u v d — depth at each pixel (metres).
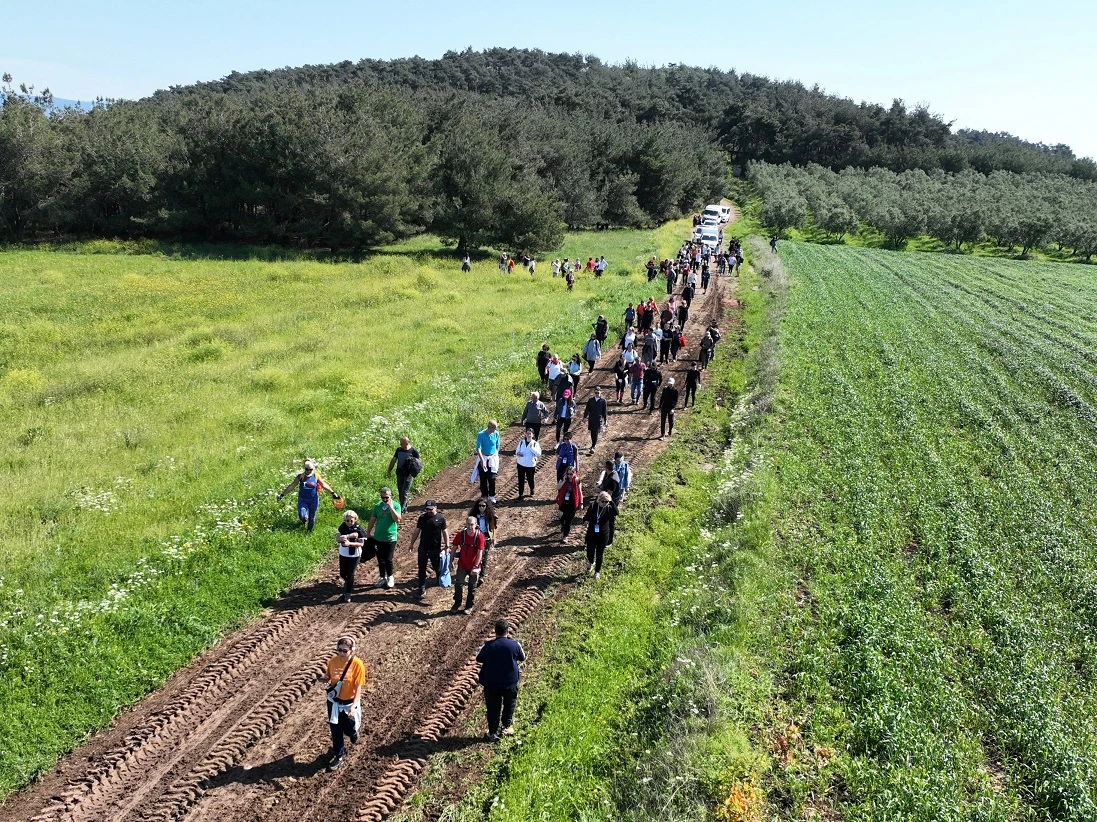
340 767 9.39
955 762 9.56
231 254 54.91
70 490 16.50
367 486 17.05
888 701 10.47
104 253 54.31
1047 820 8.80
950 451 21.39
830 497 18.12
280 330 32.78
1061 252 83.56
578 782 9.33
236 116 58.94
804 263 60.09
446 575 13.15
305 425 21.42
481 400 22.97
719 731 9.67
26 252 53.28
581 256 60.56
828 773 9.41
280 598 12.98
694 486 18.55
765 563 14.23
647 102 148.75
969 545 15.28
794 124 143.88
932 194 99.12
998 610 12.95
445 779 9.30
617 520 16.30
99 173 57.88
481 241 57.81
